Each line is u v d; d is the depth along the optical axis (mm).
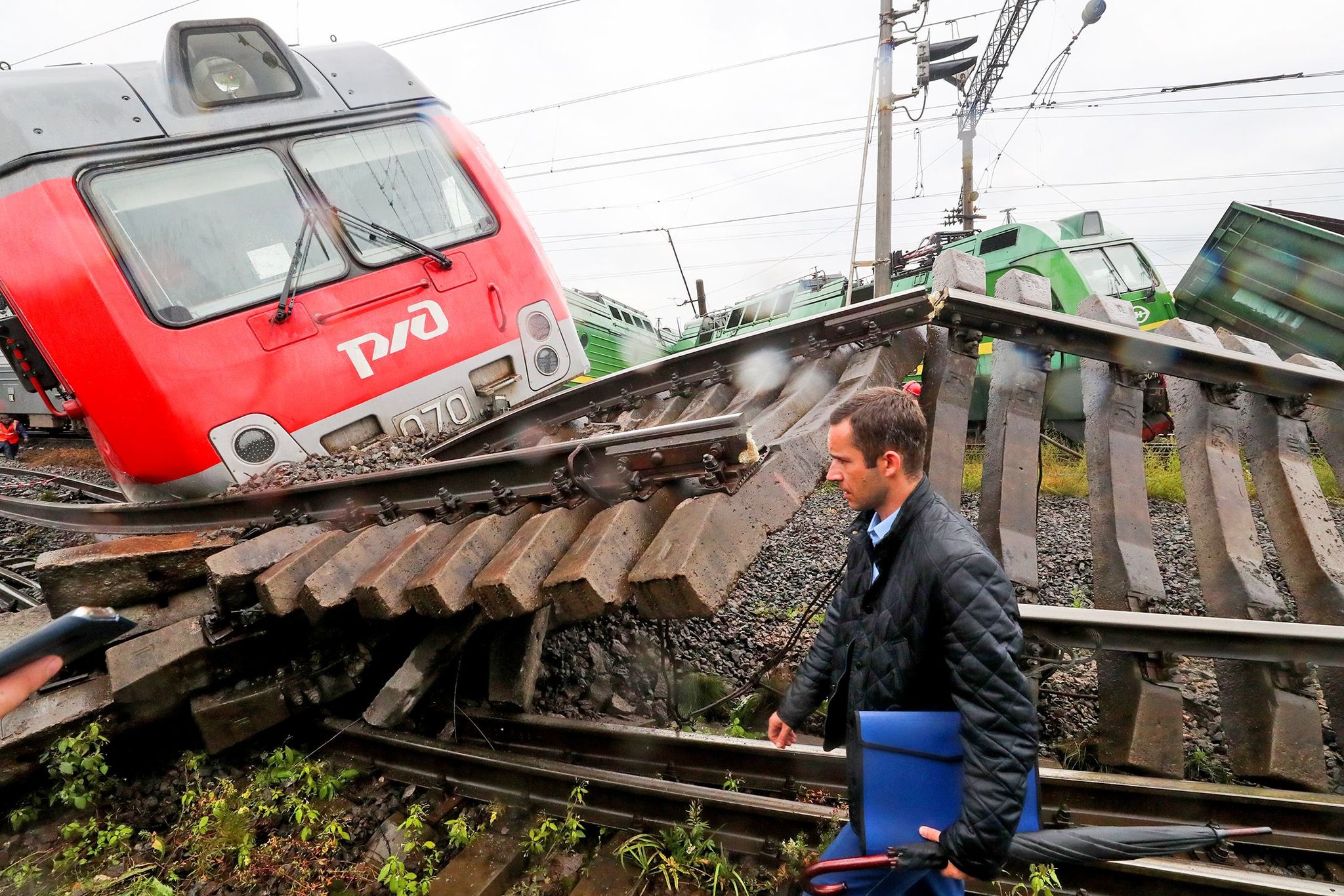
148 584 3602
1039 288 3818
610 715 3889
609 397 4766
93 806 3330
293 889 2791
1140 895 2420
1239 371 3428
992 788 1584
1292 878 2391
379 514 3594
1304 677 2801
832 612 2275
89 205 3955
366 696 4094
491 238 5348
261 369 4312
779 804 2719
